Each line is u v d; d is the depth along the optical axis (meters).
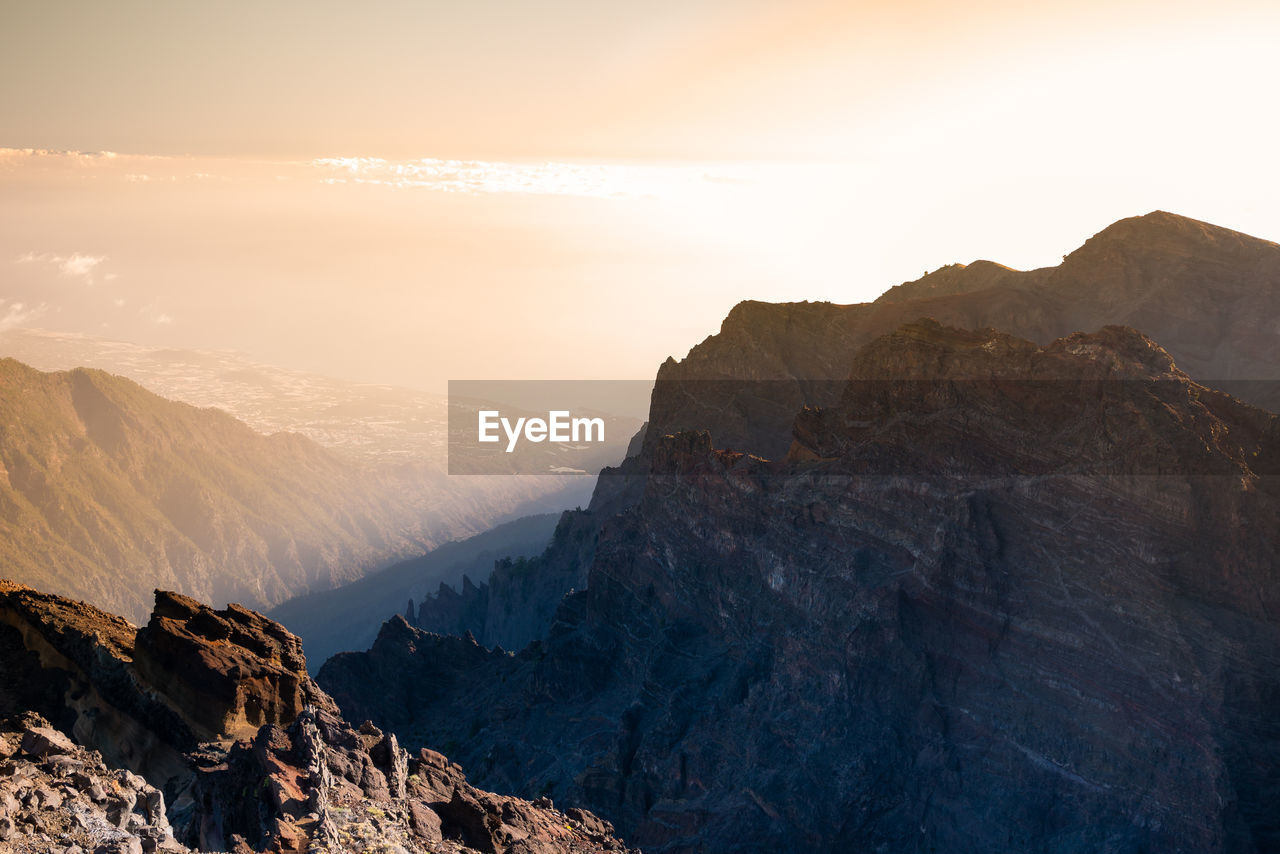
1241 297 177.12
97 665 61.94
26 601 67.56
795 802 106.50
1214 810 93.94
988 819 102.69
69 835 31.08
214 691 59.16
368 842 40.00
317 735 46.38
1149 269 183.88
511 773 131.62
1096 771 100.75
